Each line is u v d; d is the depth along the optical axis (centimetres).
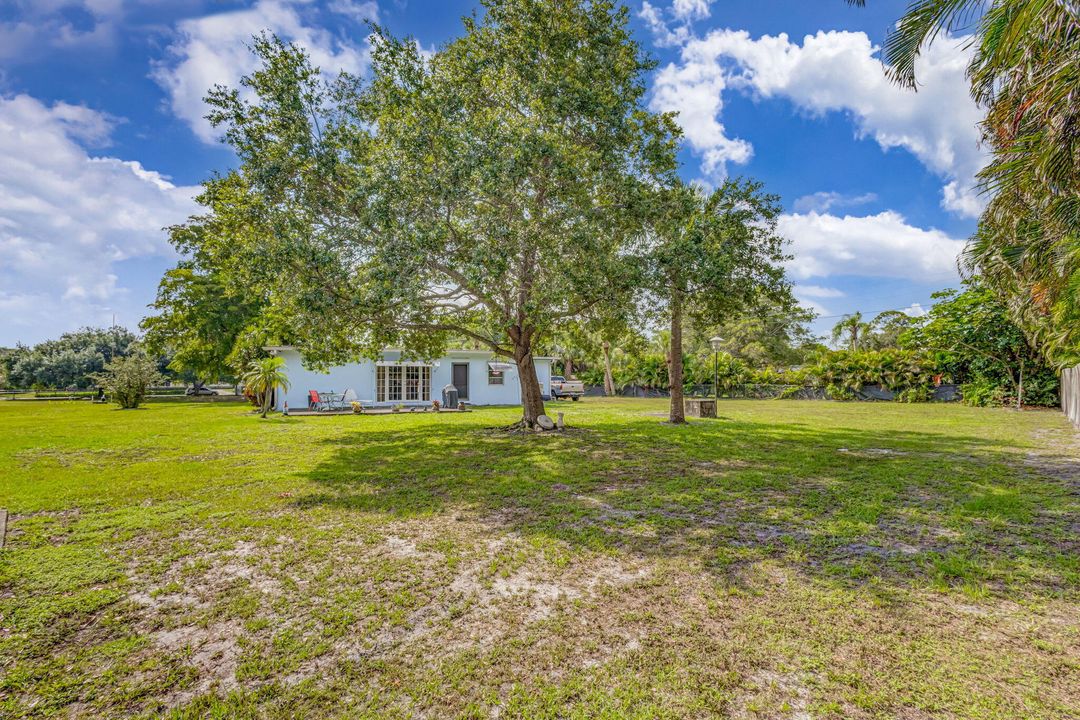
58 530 458
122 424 1458
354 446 988
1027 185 519
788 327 3897
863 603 309
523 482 650
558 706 217
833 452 871
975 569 356
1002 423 1370
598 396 3497
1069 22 430
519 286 1011
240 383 2738
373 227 878
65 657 258
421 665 250
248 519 491
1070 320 845
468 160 828
